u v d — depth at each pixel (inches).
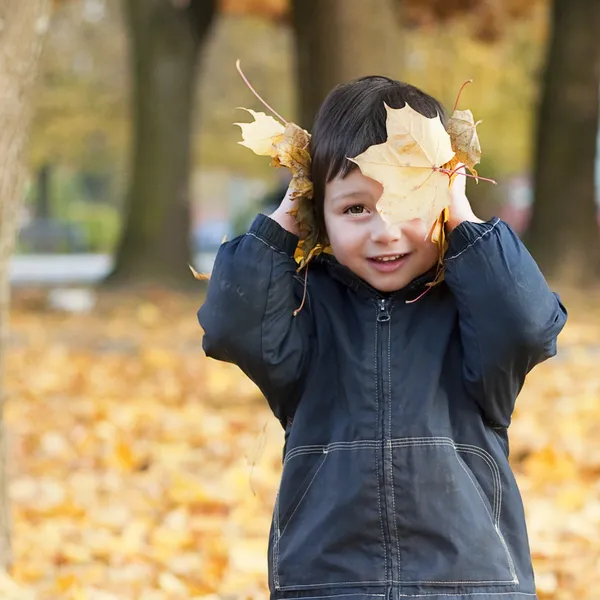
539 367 483.5
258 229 133.7
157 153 868.6
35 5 202.7
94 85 1585.9
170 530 253.9
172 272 869.8
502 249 127.9
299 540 129.0
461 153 132.3
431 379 130.1
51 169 2059.5
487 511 128.9
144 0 868.0
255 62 1566.2
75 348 554.3
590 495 289.3
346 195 129.7
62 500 279.9
